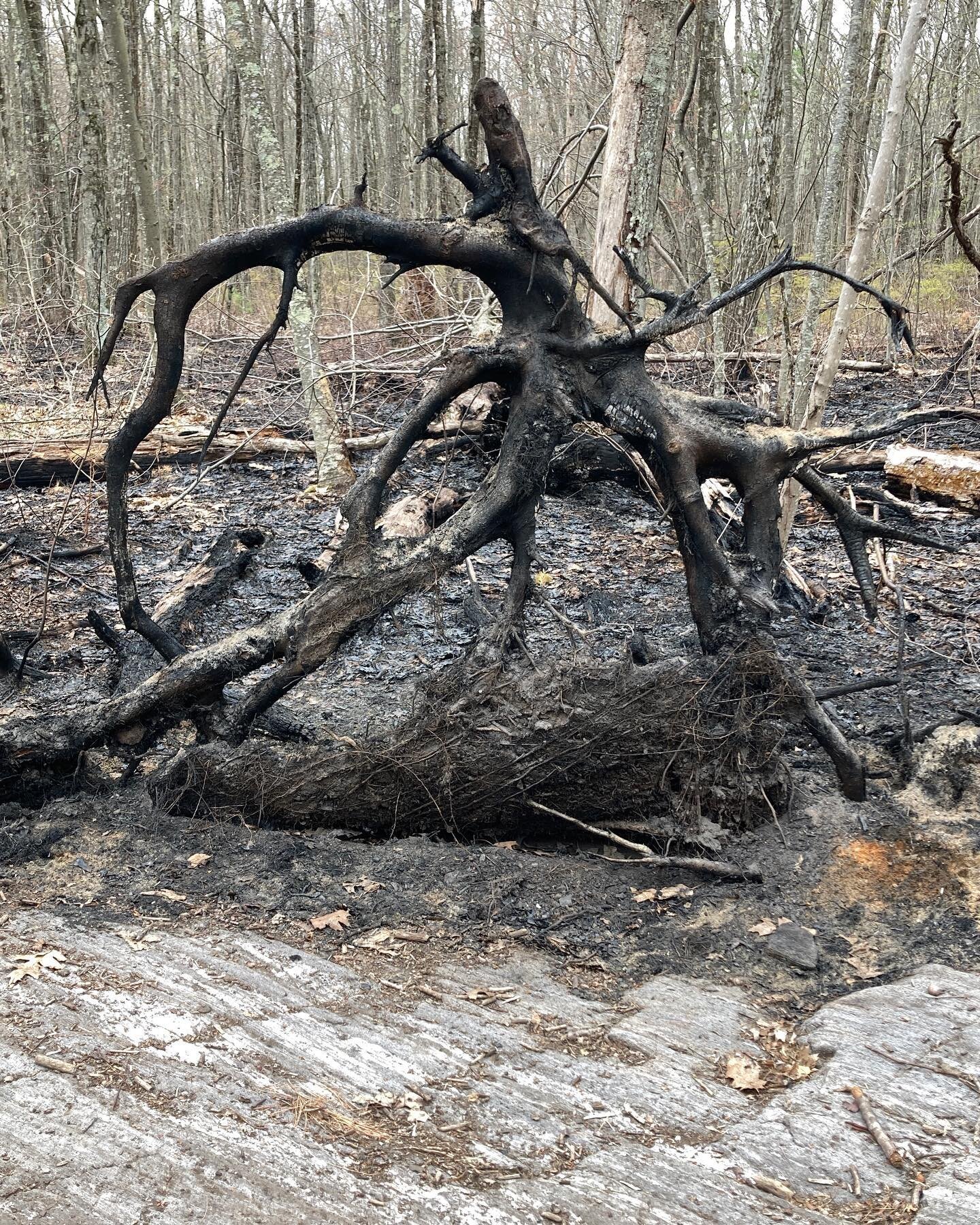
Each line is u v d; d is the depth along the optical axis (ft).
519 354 15.58
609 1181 9.81
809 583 25.17
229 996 12.34
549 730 14.97
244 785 15.90
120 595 16.85
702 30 37.29
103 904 14.26
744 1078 11.25
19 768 16.61
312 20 50.49
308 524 29.58
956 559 27.27
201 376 40.93
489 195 15.39
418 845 15.67
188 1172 9.67
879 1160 10.12
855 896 14.32
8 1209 9.15
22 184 65.77
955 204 16.28
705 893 14.51
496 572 26.45
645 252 28.09
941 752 16.33
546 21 74.43
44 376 43.19
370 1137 10.25
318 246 15.37
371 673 21.52
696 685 14.98
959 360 38.55
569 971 13.21
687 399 15.98
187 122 76.13
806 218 64.13
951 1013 12.19
